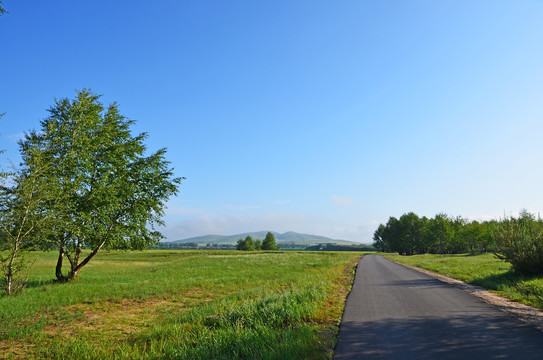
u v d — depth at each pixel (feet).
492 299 36.22
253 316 27.73
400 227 360.07
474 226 243.19
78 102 69.87
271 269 91.40
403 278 61.77
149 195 77.20
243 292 46.03
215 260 142.00
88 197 66.28
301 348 18.76
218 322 28.30
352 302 35.50
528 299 34.78
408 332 22.62
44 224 53.16
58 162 63.93
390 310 30.78
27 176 53.57
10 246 48.75
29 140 62.64
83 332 28.78
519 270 53.06
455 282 53.52
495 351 18.15
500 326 23.85
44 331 28.91
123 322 32.58
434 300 35.83
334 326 25.30
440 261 118.62
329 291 44.70
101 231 67.72
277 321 26.66
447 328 23.47
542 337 20.86
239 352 19.61
